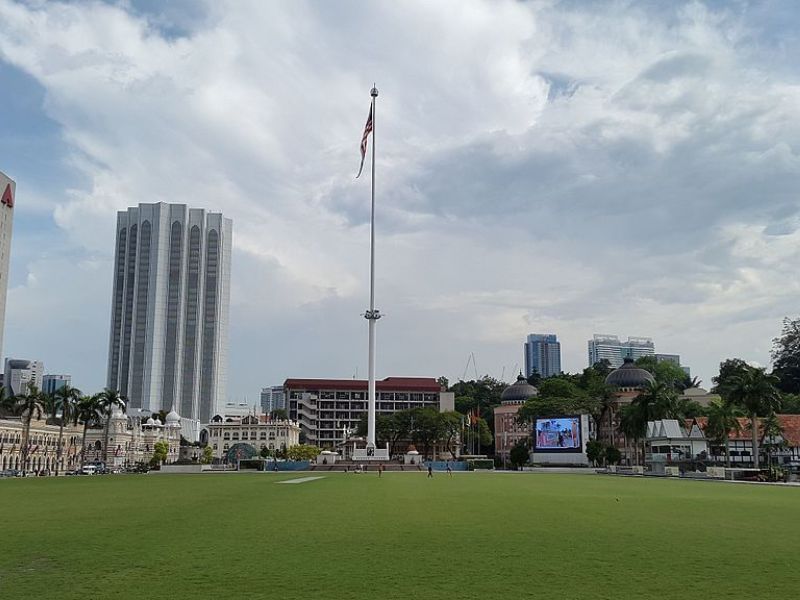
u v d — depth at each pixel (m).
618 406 190.75
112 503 50.38
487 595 19.16
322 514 40.75
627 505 49.81
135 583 20.53
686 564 24.00
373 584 20.44
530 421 194.88
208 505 47.97
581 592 19.59
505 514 41.31
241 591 19.52
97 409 158.25
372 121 153.88
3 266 172.88
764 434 148.38
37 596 18.92
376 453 157.00
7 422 156.25
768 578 21.67
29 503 50.72
